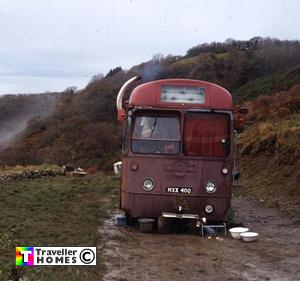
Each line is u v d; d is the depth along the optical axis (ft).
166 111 35.29
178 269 25.82
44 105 236.63
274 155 70.54
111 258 27.48
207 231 34.86
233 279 24.22
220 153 35.04
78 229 33.65
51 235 31.19
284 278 24.59
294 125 78.74
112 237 32.83
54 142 161.99
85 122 163.73
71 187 56.75
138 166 35.14
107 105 179.73
